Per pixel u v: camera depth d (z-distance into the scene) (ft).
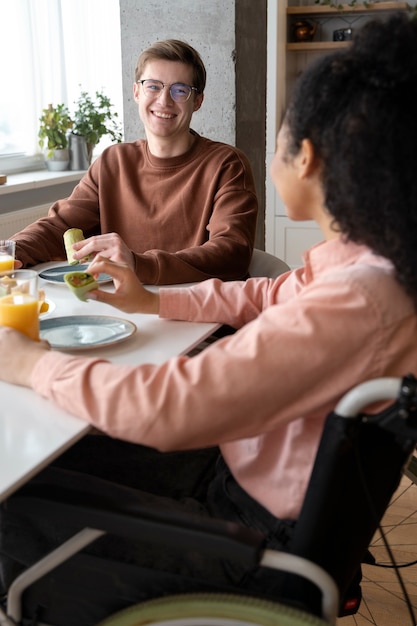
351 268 2.93
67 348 4.27
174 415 2.93
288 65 16.37
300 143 2.96
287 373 2.82
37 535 3.58
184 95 7.23
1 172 13.21
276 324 2.89
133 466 4.37
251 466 3.41
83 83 15.05
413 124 2.59
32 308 4.10
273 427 2.94
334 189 2.83
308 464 3.18
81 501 2.97
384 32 2.70
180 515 2.91
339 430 2.77
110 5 15.55
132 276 4.98
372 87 2.66
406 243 2.66
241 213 7.15
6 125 13.41
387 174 2.61
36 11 13.56
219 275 6.56
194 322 5.02
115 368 3.23
